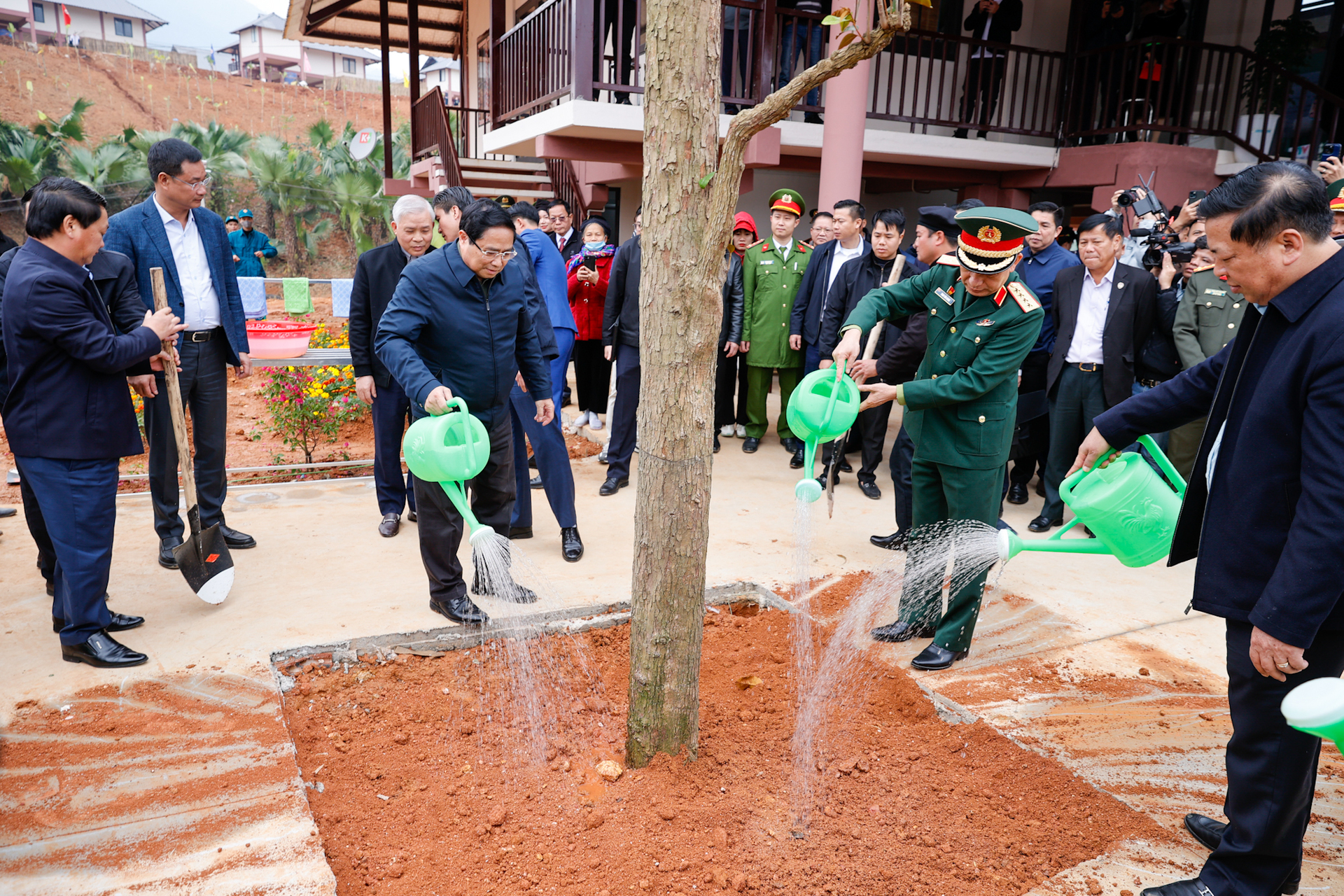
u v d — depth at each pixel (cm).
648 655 268
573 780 276
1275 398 210
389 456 492
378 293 470
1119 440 269
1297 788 218
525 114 977
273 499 569
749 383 721
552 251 580
